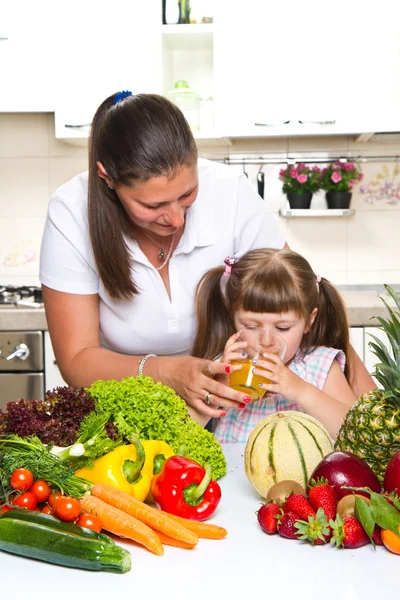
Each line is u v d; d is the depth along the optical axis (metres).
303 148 3.55
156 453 1.13
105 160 1.39
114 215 1.56
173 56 3.53
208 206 1.74
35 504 1.01
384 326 1.11
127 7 3.26
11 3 3.27
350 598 0.82
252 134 3.25
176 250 1.70
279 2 3.19
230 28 3.21
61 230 1.68
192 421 1.27
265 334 1.43
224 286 1.75
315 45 3.19
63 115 3.30
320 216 3.53
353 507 0.96
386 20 3.16
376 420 1.10
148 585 0.86
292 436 1.13
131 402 1.21
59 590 0.84
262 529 1.03
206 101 3.42
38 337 2.91
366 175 3.53
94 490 1.04
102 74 3.29
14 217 3.63
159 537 0.99
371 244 3.55
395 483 1.00
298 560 0.92
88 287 1.70
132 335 1.76
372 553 0.94
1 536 0.94
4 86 3.30
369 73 3.19
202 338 1.75
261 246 1.85
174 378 1.49
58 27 3.28
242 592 0.84
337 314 1.78
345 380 1.73
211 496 1.06
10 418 1.20
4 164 3.63
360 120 3.21
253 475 1.14
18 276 3.63
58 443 1.20
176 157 1.33
